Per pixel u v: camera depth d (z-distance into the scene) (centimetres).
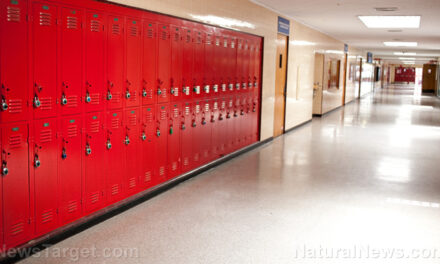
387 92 3119
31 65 305
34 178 318
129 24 407
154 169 477
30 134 310
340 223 404
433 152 782
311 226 395
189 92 538
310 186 535
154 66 455
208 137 608
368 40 1538
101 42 372
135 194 445
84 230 371
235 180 557
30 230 319
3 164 291
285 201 470
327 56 1381
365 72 2528
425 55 2512
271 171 612
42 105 317
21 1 294
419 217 426
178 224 392
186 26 516
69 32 336
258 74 791
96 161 381
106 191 398
